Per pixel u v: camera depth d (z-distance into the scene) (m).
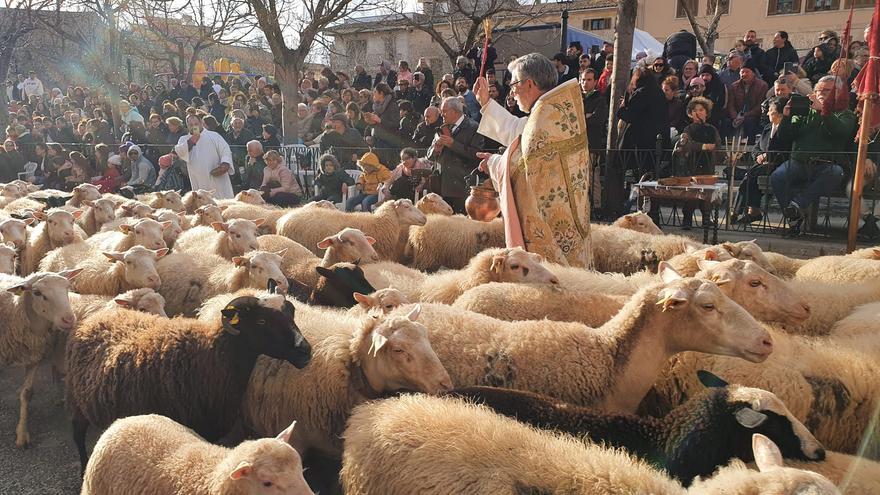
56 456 5.46
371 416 3.62
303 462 4.66
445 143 9.94
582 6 36.00
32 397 6.46
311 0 17.73
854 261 6.49
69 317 5.75
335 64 32.06
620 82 11.71
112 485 3.90
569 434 3.53
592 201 11.59
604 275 6.02
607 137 12.61
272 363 4.77
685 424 3.58
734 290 5.04
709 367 4.46
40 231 9.20
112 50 20.22
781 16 29.53
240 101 19.86
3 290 6.16
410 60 33.72
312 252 9.05
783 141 10.62
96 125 20.30
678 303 4.23
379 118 13.84
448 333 4.70
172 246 9.20
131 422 4.17
